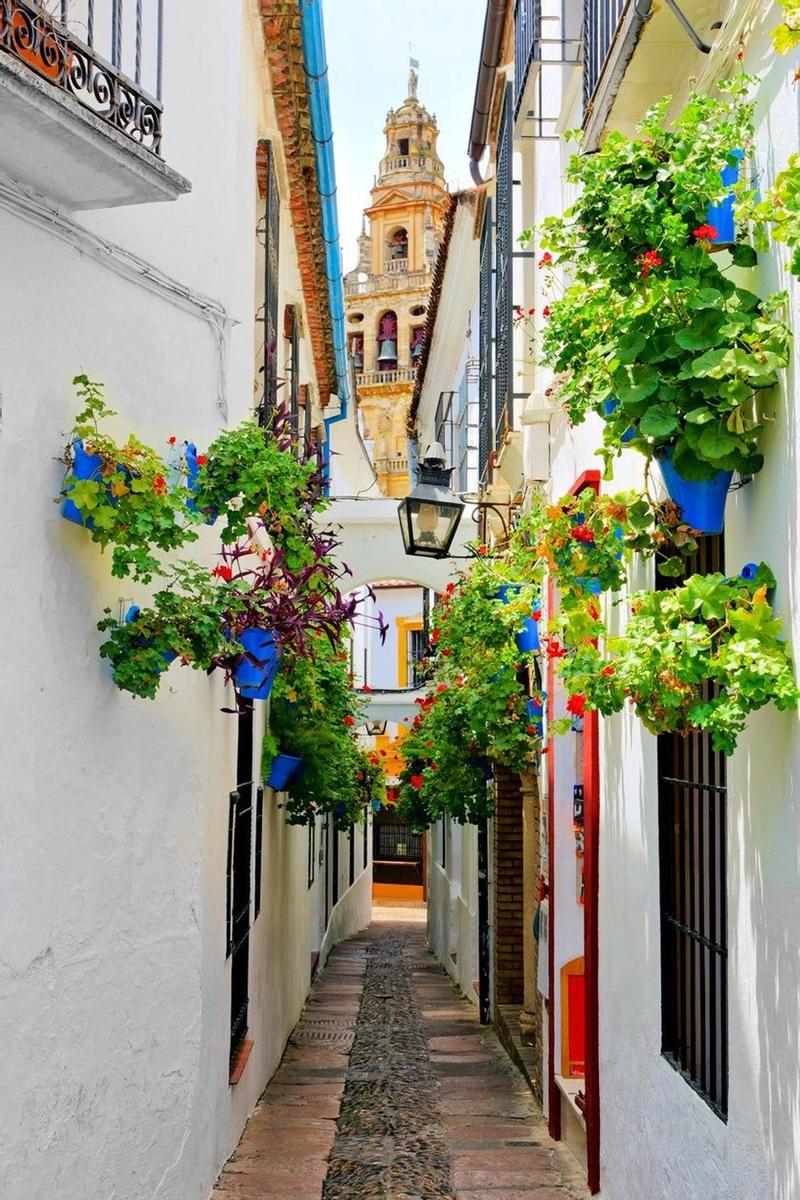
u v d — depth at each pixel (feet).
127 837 16.55
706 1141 14.40
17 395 13.89
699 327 11.78
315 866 57.57
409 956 73.20
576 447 24.43
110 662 15.99
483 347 42.47
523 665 32.09
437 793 39.24
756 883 12.44
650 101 16.56
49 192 14.35
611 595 20.43
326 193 36.22
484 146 41.78
